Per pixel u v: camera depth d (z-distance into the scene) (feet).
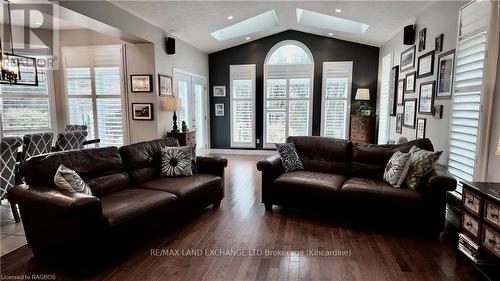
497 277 6.74
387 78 19.25
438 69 11.35
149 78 16.34
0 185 10.05
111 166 9.83
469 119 9.24
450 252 8.35
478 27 8.87
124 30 13.57
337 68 22.49
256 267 7.63
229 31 21.63
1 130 16.39
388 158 11.28
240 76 24.06
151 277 7.20
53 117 17.81
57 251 7.61
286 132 23.85
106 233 7.43
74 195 7.27
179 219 9.93
